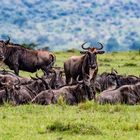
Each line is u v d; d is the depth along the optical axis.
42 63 93.19
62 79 91.38
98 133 46.31
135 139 44.34
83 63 80.25
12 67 91.38
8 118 54.12
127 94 68.44
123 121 52.22
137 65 151.88
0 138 44.00
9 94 67.12
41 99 66.75
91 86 70.50
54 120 52.56
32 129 48.25
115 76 91.56
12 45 91.25
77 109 61.50
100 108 60.97
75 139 43.88
